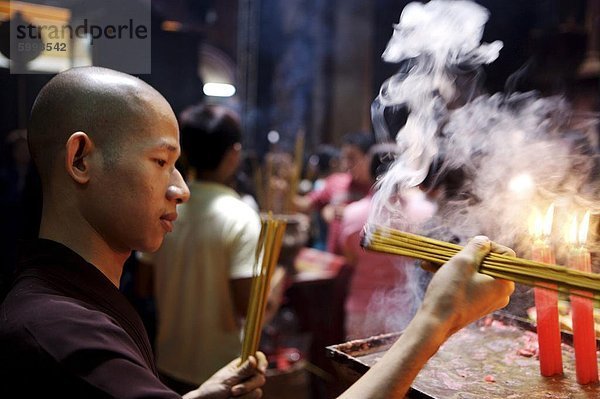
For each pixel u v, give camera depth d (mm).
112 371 660
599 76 2805
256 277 1146
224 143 1667
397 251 815
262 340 2902
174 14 3504
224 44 6262
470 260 720
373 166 2271
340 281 2666
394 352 687
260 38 6320
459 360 904
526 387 798
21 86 2668
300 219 2713
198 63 3268
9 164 2713
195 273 1617
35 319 691
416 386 801
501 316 1067
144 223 808
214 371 1619
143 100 807
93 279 791
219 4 6188
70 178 799
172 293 1658
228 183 1927
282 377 2234
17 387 670
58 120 795
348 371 842
